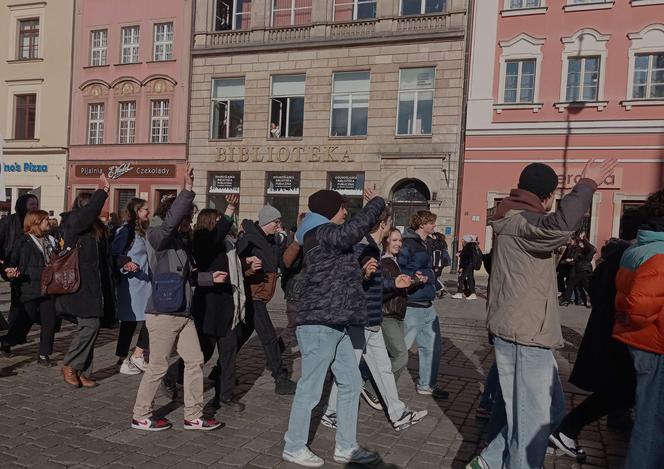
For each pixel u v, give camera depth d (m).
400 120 21.03
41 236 6.77
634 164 17.83
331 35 21.77
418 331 5.61
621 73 17.97
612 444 4.55
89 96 25.95
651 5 17.62
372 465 3.95
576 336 9.44
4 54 27.36
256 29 22.84
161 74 24.36
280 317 10.41
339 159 21.58
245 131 23.05
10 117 27.30
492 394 4.90
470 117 19.73
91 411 4.88
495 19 19.42
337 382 3.99
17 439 4.20
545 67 18.83
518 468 3.18
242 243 5.60
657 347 2.91
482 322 10.53
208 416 4.64
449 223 20.05
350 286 3.77
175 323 4.40
